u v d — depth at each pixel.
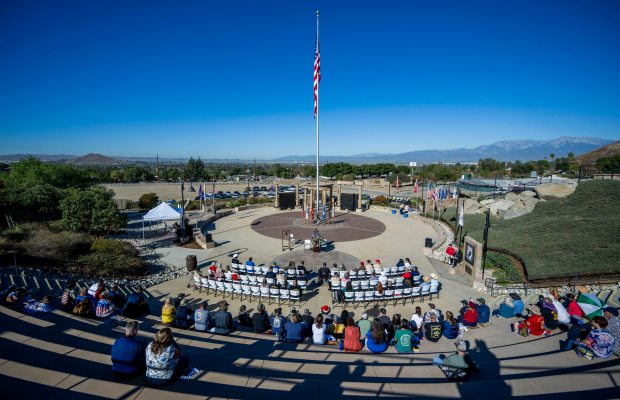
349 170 111.44
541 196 34.78
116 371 6.91
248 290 15.88
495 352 9.98
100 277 17.91
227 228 33.91
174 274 20.09
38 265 17.66
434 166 113.00
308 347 10.44
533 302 15.12
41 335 9.31
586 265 17.53
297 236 30.48
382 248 26.58
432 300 16.45
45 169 43.59
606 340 8.50
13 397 6.16
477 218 34.22
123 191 77.56
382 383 7.47
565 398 6.79
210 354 9.14
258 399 6.63
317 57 32.00
